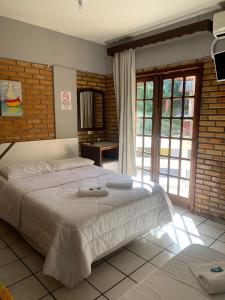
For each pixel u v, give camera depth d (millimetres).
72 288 1879
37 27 3340
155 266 2174
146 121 3836
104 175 3102
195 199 3287
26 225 2250
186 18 3098
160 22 3232
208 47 2953
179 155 3465
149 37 3344
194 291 1293
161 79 3529
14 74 3205
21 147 3330
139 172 4051
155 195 2549
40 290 1861
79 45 3857
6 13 2945
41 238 2033
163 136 3635
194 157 3244
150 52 3578
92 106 4234
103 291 1861
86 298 1790
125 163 3957
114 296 1813
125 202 2229
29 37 3281
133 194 2406
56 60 3607
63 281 1782
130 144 3898
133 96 3760
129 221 2238
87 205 2105
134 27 3416
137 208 2316
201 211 3238
